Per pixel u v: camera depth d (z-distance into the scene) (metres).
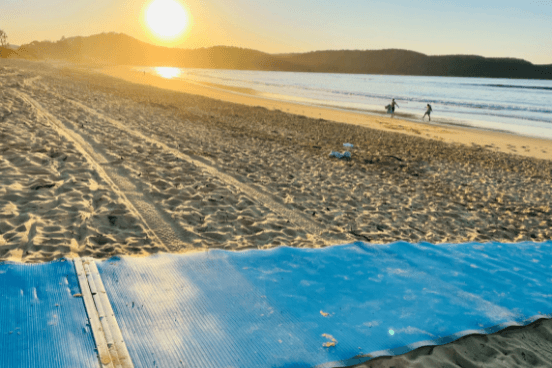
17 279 2.81
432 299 3.32
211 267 3.47
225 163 8.76
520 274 4.07
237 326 2.65
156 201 5.70
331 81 98.12
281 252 3.93
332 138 15.49
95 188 5.75
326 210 6.59
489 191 9.43
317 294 3.20
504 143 18.69
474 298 3.42
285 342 2.52
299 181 8.18
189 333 2.52
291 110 27.11
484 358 2.64
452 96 54.22
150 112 15.91
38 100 13.44
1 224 4.18
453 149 15.50
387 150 13.80
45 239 3.97
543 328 3.09
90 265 3.18
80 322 2.46
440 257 4.30
